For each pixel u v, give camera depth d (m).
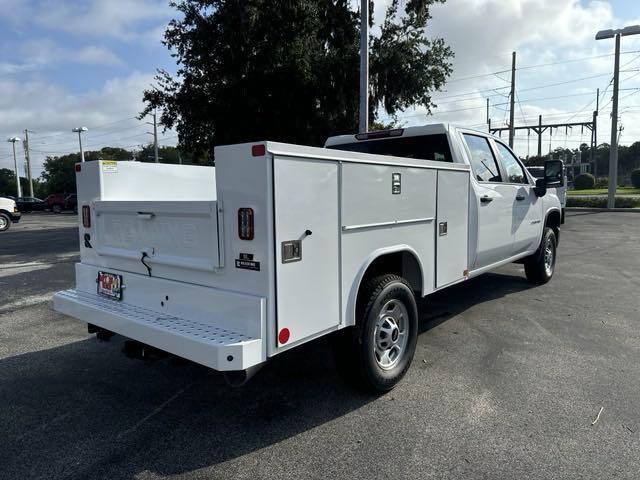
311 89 15.12
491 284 7.60
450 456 2.96
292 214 2.85
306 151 2.92
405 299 3.87
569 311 6.04
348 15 16.19
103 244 3.84
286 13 14.38
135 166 4.29
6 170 90.44
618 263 9.47
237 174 2.81
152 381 4.14
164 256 3.30
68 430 3.35
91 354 4.81
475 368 4.27
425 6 16.33
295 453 3.02
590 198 28.75
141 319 3.21
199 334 2.88
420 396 3.75
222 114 15.32
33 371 4.39
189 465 2.91
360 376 3.59
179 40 15.37
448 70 16.78
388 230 3.69
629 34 23.27
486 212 5.28
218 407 3.65
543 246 7.16
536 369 4.23
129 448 3.11
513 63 30.12
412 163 3.91
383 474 2.79
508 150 6.27
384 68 15.57
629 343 4.87
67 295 3.91
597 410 3.49
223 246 2.94
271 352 2.82
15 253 12.57
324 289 3.13
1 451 3.10
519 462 2.88
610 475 2.75
